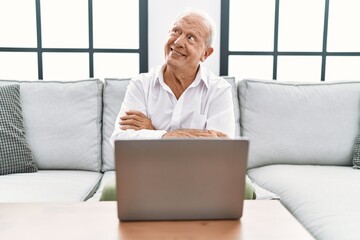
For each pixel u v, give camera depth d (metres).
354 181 1.68
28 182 1.67
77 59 2.51
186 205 0.78
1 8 2.42
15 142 1.88
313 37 2.60
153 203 0.78
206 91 1.57
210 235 0.74
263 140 2.10
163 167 0.75
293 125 2.11
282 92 2.17
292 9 2.56
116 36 2.50
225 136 1.43
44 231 0.76
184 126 1.57
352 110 2.14
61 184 1.66
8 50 2.46
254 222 0.81
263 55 2.57
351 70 2.65
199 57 1.49
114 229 0.77
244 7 2.52
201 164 0.75
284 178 1.78
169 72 1.55
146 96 1.59
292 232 0.77
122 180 0.76
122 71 2.53
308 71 2.62
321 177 1.75
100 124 2.11
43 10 2.45
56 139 1.99
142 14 2.41
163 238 0.73
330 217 1.31
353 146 2.10
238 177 0.77
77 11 2.46
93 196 1.58
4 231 0.76
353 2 2.59
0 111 1.90
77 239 0.73
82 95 2.08
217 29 2.45
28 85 2.08
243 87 2.21
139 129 1.51
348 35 2.62
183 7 2.39
